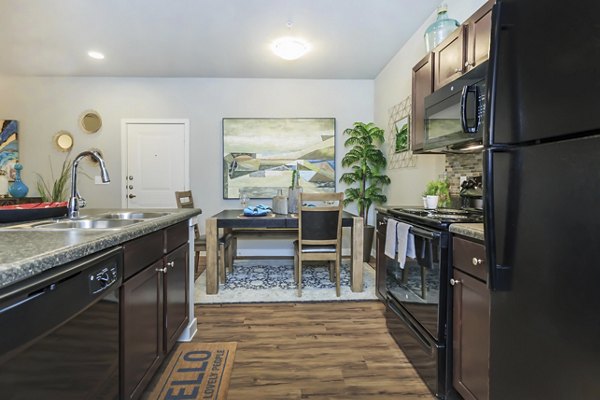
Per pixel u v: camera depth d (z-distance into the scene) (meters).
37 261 0.79
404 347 2.02
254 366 1.89
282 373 1.82
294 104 4.67
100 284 1.09
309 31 3.18
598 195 0.69
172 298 1.88
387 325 2.36
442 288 1.58
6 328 0.70
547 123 0.80
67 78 4.51
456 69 1.97
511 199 0.93
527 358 0.90
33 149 4.50
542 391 0.85
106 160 4.57
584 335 0.73
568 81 0.74
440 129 2.04
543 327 0.84
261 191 4.65
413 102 2.58
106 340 1.16
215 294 3.08
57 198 4.37
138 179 4.61
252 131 4.63
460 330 1.50
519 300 0.92
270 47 3.55
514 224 0.92
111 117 4.56
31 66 4.11
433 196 2.38
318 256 3.02
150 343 1.56
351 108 4.71
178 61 3.97
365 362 1.94
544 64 0.80
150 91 4.58
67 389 0.94
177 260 1.97
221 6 2.71
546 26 0.79
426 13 2.85
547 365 0.83
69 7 2.72
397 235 2.08
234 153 4.62
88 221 1.76
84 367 1.03
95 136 4.55
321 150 4.68
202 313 2.66
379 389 1.69
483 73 1.59
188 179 4.64
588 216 0.71
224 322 2.49
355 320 2.53
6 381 0.73
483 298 1.31
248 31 3.17
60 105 4.51
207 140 4.64
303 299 2.96
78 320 1.00
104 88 4.54
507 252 0.95
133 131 4.59
